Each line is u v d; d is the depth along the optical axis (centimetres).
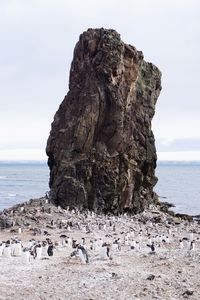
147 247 5791
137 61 8756
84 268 4469
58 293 3653
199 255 5309
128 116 8612
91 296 3597
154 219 8350
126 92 8594
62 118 8931
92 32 8875
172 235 6938
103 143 8388
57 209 7650
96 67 8506
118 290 3756
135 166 8862
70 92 9000
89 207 8094
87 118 8281
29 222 6831
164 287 3869
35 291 3681
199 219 9725
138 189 8925
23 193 18150
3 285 3806
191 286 3922
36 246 4953
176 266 4672
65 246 5544
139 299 3541
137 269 4488
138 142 9056
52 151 8812
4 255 4950
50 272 4288
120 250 5484
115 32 8644
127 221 7850
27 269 4378
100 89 8356
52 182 8738
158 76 9800
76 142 8269
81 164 8138
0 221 6769
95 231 6669
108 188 8175
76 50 9125
